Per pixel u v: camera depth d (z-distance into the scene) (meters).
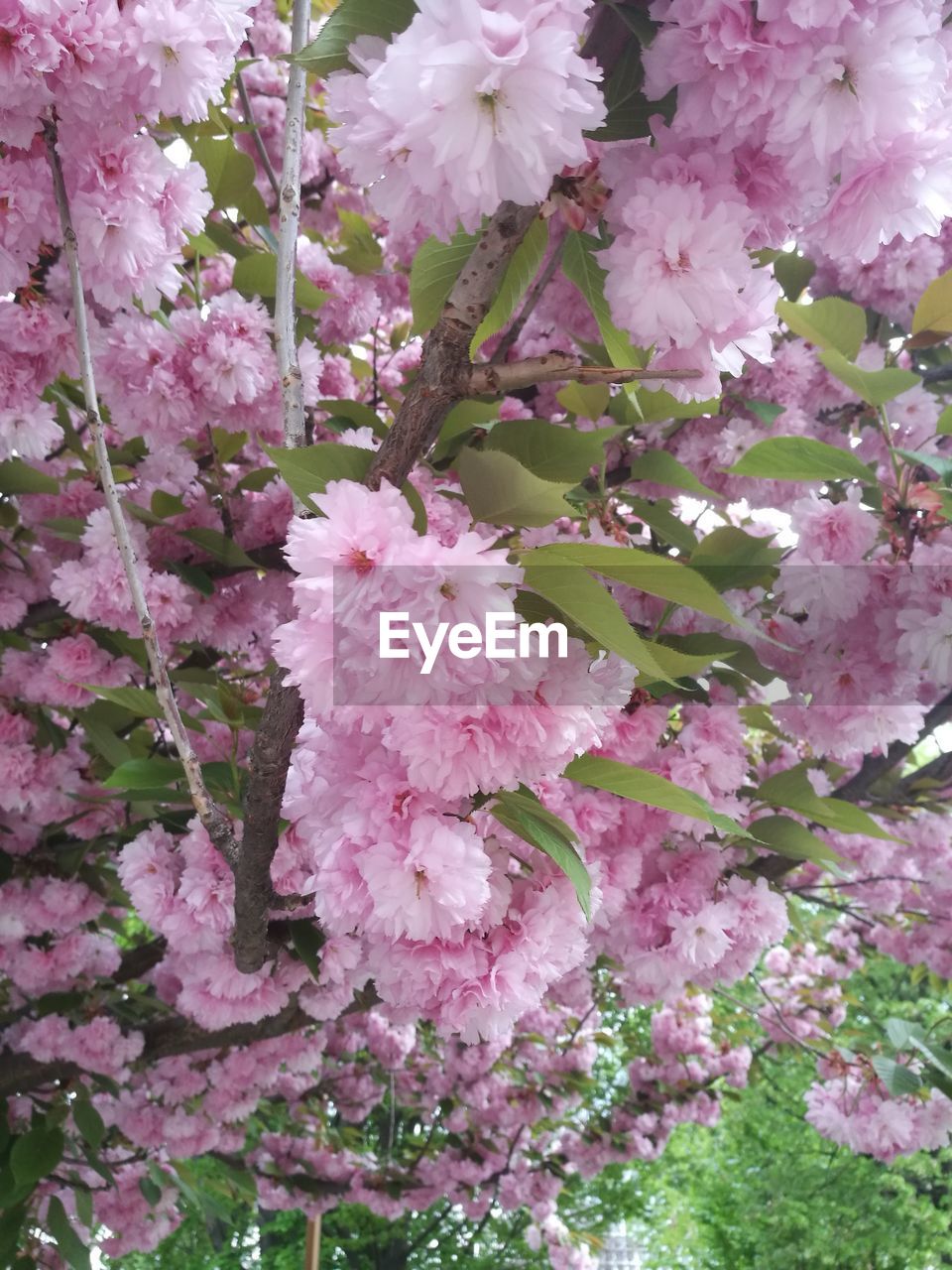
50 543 1.14
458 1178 2.49
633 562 0.35
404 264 1.17
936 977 1.77
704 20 0.35
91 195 0.59
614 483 1.07
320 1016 1.06
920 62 0.35
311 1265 2.50
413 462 0.39
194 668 1.12
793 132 0.36
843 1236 4.11
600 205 0.40
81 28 0.52
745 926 0.92
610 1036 2.38
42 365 0.78
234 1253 4.26
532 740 0.39
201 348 0.87
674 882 0.88
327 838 0.44
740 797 1.00
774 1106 4.47
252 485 1.04
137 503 1.06
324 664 0.36
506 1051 2.39
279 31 1.45
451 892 0.40
